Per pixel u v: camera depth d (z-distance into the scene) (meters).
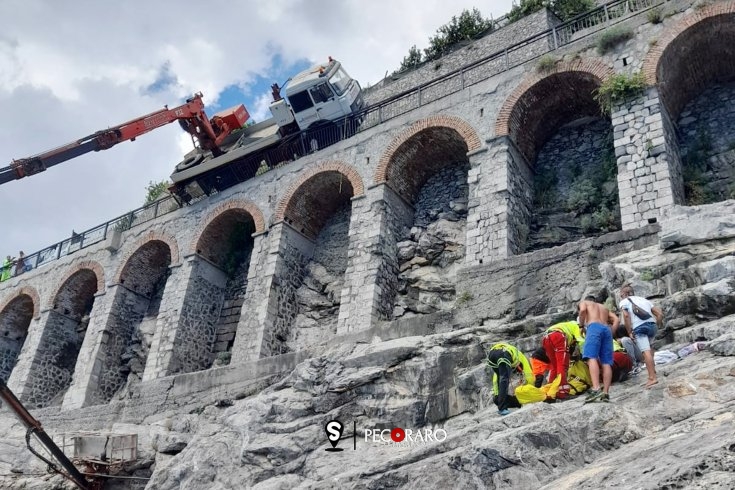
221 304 24.70
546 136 19.84
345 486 7.91
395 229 20.06
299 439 12.12
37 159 24.27
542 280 13.44
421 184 21.61
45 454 18.22
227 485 12.19
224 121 28.67
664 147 14.98
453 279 18.66
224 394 17.47
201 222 24.75
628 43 16.88
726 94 17.25
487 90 19.12
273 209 22.59
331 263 22.33
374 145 21.05
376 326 15.30
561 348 8.59
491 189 17.34
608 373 7.82
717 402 6.73
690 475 4.48
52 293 29.09
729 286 9.75
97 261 28.12
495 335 12.52
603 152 18.53
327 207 23.48
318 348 16.25
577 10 22.98
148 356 23.77
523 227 17.62
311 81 23.66
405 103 22.81
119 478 16.22
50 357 28.02
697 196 15.93
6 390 15.50
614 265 11.94
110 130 25.64
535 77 18.17
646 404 7.26
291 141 24.52
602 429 6.82
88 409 20.95
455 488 6.82
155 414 18.72
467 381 11.54
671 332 9.93
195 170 25.58
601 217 17.19
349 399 12.67
